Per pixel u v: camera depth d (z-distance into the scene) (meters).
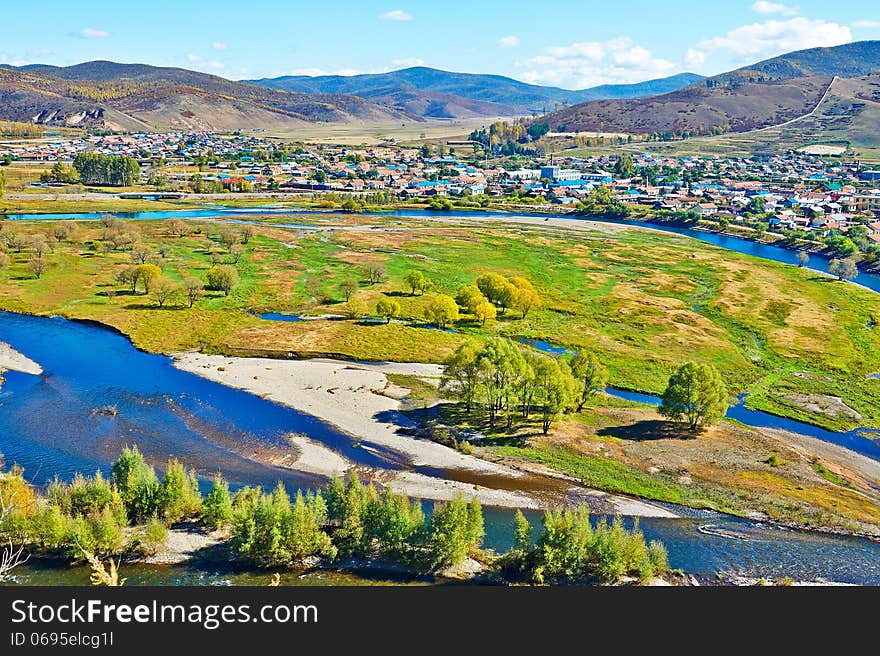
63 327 144.62
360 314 158.25
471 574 67.38
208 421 103.06
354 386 117.69
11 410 104.31
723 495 86.56
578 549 66.75
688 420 106.56
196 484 76.81
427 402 112.06
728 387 124.81
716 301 180.75
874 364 139.25
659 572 69.31
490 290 167.12
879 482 92.06
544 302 176.25
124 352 131.50
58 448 93.06
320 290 178.88
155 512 72.00
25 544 67.81
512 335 150.25
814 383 128.38
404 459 93.56
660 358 138.25
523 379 101.88
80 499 70.94
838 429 108.62
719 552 74.25
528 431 102.44
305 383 118.31
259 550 67.44
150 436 97.75
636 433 102.81
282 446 96.19
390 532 68.00
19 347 132.12
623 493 86.56
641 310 170.62
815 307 177.50
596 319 163.75
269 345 136.12
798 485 89.00
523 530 68.56
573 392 105.12
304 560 68.94
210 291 173.88
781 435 105.56
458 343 142.75
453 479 88.75
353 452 95.12
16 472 82.88
